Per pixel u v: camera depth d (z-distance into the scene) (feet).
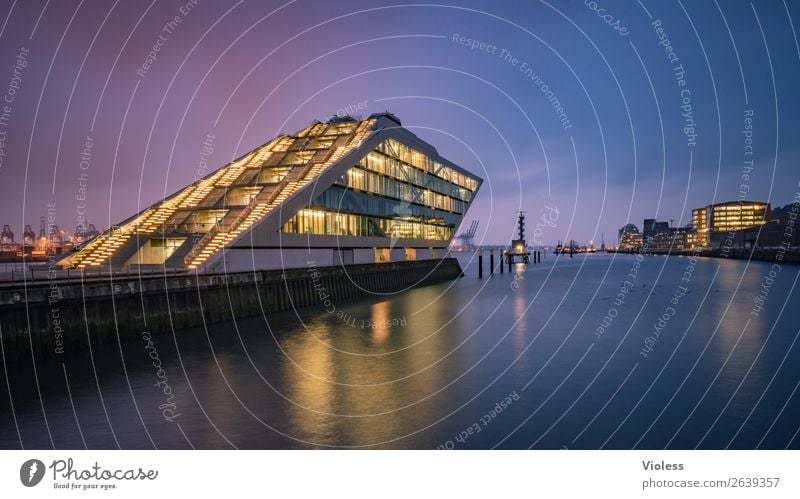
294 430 57.36
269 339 109.40
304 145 225.97
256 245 152.97
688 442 53.52
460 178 362.53
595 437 55.01
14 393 70.59
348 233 208.95
